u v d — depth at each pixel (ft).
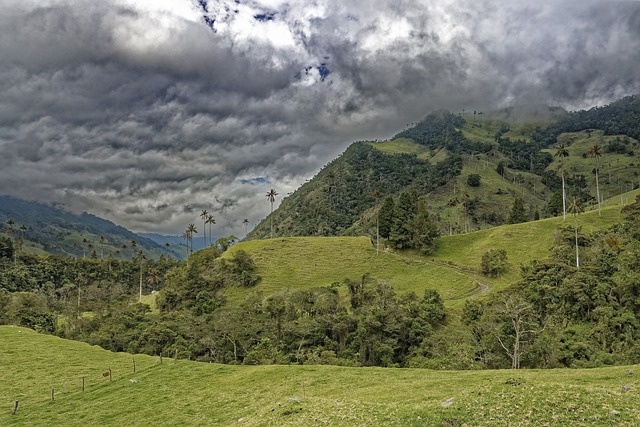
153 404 162.61
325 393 150.41
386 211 632.38
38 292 642.63
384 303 371.15
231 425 125.49
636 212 483.92
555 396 94.48
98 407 165.17
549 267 389.19
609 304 302.45
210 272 574.56
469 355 264.52
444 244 610.65
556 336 274.77
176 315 454.81
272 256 613.11
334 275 560.61
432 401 112.68
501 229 609.42
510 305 299.79
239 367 203.82
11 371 215.31
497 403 96.37
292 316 385.09
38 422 155.12
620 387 109.09
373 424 93.97
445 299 460.14
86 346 269.64
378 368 187.62
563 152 581.53
